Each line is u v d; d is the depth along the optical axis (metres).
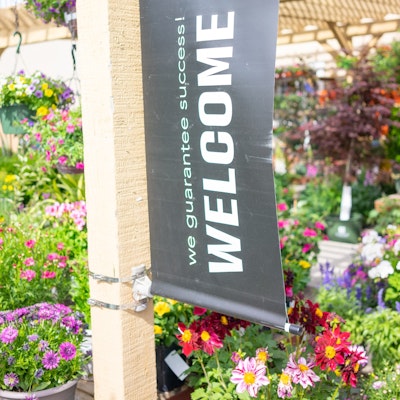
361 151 7.99
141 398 2.11
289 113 9.21
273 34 1.55
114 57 1.88
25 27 6.33
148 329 2.11
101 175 1.96
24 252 3.26
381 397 2.63
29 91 3.97
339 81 8.41
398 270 3.59
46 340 2.36
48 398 2.30
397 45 7.91
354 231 6.94
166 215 1.93
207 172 1.78
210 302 1.83
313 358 2.36
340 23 8.17
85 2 1.90
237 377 2.04
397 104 8.03
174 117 1.85
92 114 1.95
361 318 3.42
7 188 4.71
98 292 2.05
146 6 1.87
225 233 1.77
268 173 1.63
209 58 1.71
